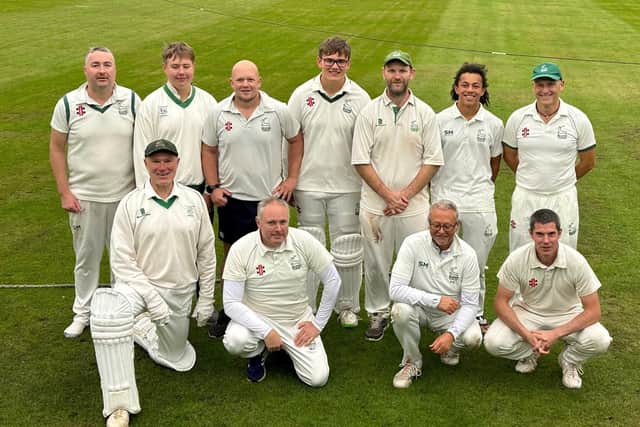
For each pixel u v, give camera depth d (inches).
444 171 198.1
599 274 232.1
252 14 828.0
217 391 171.9
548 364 184.7
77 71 526.0
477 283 175.8
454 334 171.3
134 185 200.8
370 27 750.5
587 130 193.6
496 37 691.4
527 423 158.7
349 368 182.7
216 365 184.5
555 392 171.2
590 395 169.6
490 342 176.2
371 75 527.2
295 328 177.3
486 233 197.9
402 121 190.5
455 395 169.8
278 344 169.3
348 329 204.8
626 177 326.3
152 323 191.8
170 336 178.9
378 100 191.9
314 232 199.9
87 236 198.2
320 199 203.8
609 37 695.1
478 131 193.5
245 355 173.0
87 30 695.1
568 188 195.2
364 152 192.4
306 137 201.2
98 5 856.9
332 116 197.6
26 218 281.9
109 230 200.5
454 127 194.2
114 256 172.7
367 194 198.1
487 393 170.7
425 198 198.7
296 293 176.2
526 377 178.4
